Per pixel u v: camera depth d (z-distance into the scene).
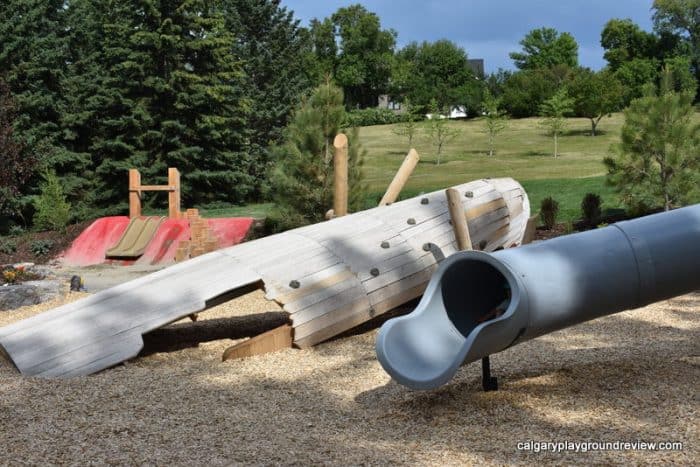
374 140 60.12
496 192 10.55
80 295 12.92
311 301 8.39
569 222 16.55
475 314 6.38
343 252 8.98
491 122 49.47
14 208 26.23
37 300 12.29
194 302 8.10
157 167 29.06
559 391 5.99
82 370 7.48
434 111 50.38
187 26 30.16
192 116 29.94
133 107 29.12
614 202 19.48
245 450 5.05
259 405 6.28
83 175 29.89
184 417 5.93
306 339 8.30
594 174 32.16
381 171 41.31
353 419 5.76
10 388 6.94
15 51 28.77
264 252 8.91
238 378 7.27
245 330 9.86
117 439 5.36
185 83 29.73
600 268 5.77
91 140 30.61
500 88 85.38
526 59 114.81
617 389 5.93
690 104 15.56
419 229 9.56
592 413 5.42
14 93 28.75
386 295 8.80
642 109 15.55
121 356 7.68
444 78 102.00
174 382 7.16
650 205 15.73
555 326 5.71
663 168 15.52
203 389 6.86
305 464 4.73
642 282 5.91
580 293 5.67
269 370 7.53
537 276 5.55
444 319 6.08
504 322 5.31
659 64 92.81
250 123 36.19
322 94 14.92
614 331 8.77
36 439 5.39
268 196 31.67
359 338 8.96
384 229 9.46
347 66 105.06
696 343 7.83
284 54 39.69
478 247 9.74
